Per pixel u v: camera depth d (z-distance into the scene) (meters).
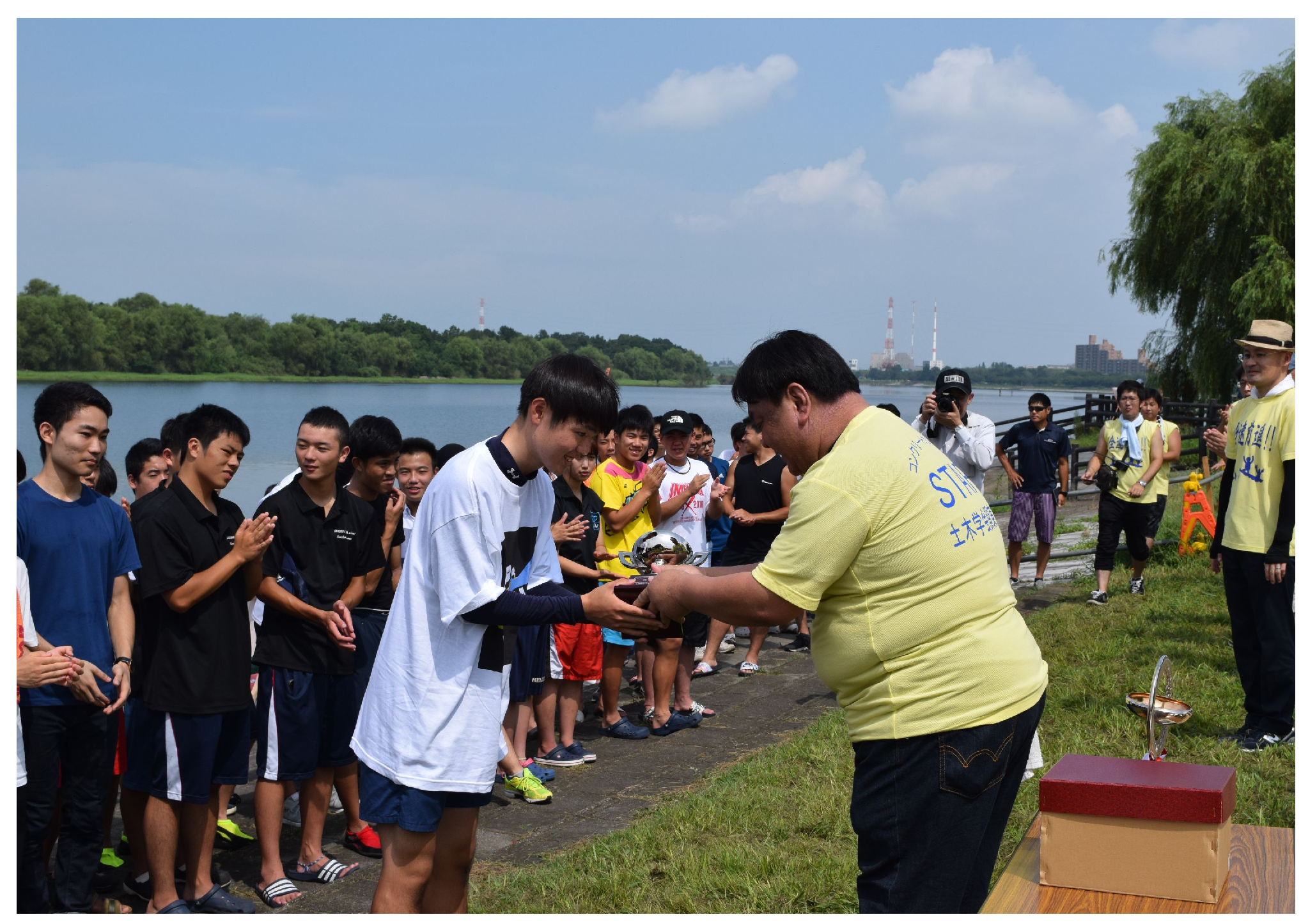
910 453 2.57
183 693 3.73
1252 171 22.66
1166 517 12.05
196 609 3.76
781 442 2.75
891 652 2.52
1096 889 2.70
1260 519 5.05
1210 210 23.77
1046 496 9.70
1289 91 23.80
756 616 2.60
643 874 3.91
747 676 7.51
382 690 2.89
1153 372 26.45
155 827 3.75
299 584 4.14
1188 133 24.64
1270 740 5.00
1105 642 7.13
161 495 3.85
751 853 4.01
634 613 2.86
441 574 2.79
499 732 2.94
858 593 2.54
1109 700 5.79
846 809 4.41
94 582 3.70
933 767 2.48
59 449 3.65
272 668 4.09
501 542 2.83
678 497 6.57
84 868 3.75
